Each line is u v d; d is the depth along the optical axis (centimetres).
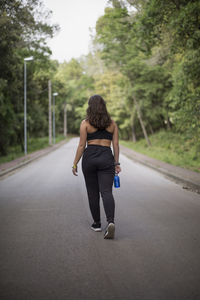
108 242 403
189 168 1266
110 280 289
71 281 288
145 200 696
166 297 256
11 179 1098
